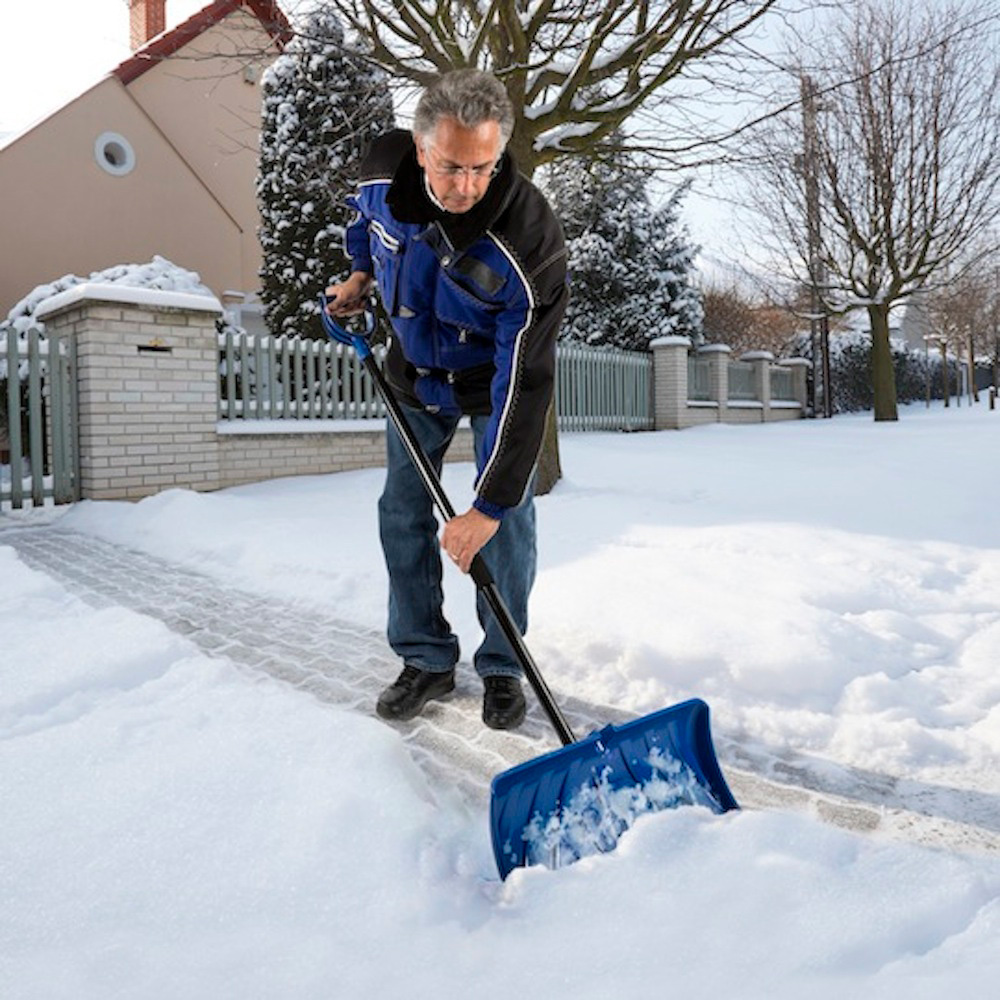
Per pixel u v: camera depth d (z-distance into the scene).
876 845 1.45
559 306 1.81
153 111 13.16
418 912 1.27
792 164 13.66
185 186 13.08
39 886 1.34
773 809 1.71
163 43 13.12
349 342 2.34
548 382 1.82
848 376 21.86
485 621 2.21
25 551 4.82
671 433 11.95
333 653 2.81
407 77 6.09
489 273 1.73
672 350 14.28
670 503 5.36
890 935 1.14
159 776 1.67
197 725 1.96
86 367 6.34
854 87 13.30
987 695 2.26
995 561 3.71
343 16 6.04
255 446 7.29
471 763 1.94
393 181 1.73
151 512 5.48
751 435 11.19
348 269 10.77
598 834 1.52
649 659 2.46
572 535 4.34
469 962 1.13
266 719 1.98
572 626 2.75
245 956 1.13
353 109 9.95
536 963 1.12
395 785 1.63
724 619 2.72
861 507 5.00
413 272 1.87
